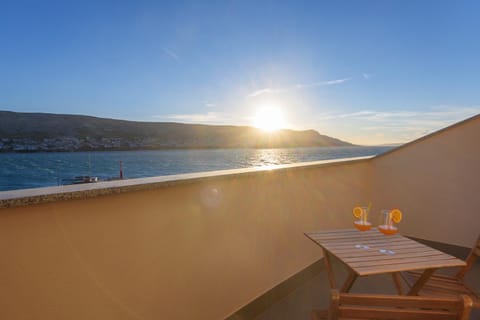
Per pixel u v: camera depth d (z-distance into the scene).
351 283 1.78
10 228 1.04
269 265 2.31
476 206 3.07
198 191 1.73
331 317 0.90
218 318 1.91
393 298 0.88
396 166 3.63
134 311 1.45
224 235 1.92
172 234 1.60
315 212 2.83
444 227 3.30
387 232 1.92
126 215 1.39
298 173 2.58
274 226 2.35
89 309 1.28
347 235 1.92
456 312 0.86
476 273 2.88
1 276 1.04
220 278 1.91
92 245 1.27
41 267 1.13
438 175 3.31
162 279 1.57
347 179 3.32
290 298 2.43
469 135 3.08
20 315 1.09
